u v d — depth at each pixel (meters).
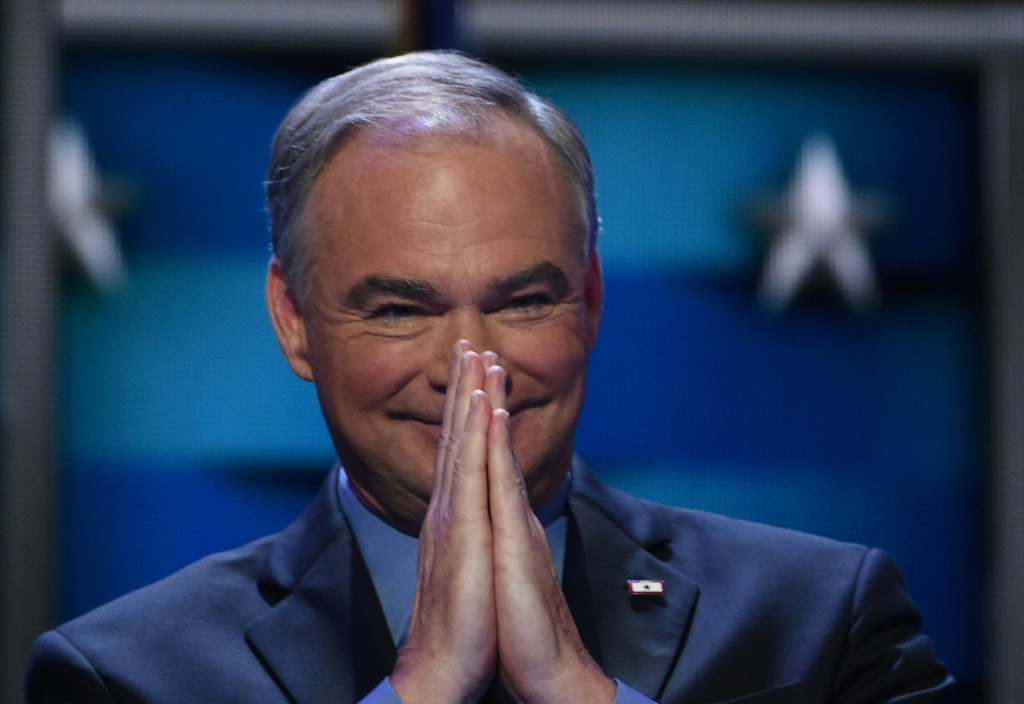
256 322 11.68
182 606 4.47
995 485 11.84
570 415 4.13
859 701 4.36
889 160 12.09
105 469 11.52
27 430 11.38
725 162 12.01
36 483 11.35
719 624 4.37
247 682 4.21
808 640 4.35
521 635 3.86
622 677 4.25
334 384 4.10
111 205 11.65
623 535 4.60
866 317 11.98
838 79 12.09
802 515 11.83
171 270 11.65
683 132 12.00
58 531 11.45
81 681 4.21
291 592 4.46
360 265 3.93
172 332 11.62
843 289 11.98
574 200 4.09
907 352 12.01
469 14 11.58
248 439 11.59
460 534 3.91
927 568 11.94
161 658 4.27
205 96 11.72
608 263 11.89
